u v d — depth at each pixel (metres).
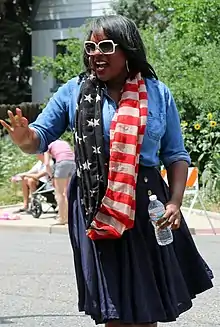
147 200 4.21
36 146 4.30
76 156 4.20
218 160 16.94
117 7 27.11
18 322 7.14
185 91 17.80
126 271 4.11
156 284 4.17
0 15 34.00
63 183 13.73
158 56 19.44
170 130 4.38
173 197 4.30
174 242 4.36
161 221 4.16
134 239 4.15
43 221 14.62
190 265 4.41
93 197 4.07
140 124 4.10
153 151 4.22
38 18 33.78
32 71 33.88
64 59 23.19
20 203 17.62
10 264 10.37
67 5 32.78
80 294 4.21
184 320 7.20
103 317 4.08
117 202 4.04
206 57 18.62
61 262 10.49
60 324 7.05
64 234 13.72
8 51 34.16
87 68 4.31
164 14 22.86
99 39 4.17
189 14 20.39
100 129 4.09
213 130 17.48
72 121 4.33
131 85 4.18
